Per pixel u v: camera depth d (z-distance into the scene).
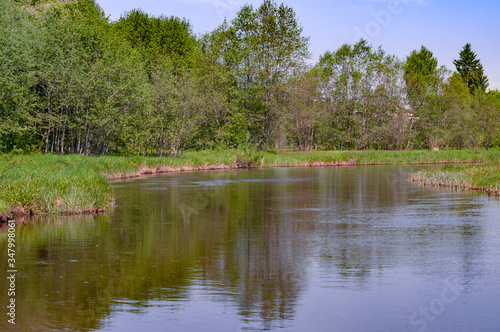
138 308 9.23
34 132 38.19
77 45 41.44
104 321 8.59
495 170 33.69
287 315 8.94
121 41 50.03
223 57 60.22
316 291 10.30
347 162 58.16
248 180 36.06
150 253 13.66
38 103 39.00
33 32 37.38
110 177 36.00
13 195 18.89
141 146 50.41
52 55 40.03
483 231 17.05
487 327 8.45
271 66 60.44
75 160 33.88
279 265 12.41
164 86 48.75
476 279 11.23
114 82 42.69
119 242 15.07
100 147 46.62
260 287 10.55
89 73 39.84
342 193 28.39
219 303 9.52
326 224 18.42
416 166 54.19
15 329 8.20
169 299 9.74
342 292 10.26
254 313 9.02
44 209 19.70
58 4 44.69
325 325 8.48
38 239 15.40
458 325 8.53
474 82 111.50
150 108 45.78
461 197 26.69
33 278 11.17
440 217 20.05
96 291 10.23
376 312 9.12
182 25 75.44
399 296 10.02
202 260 12.88
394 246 14.68
